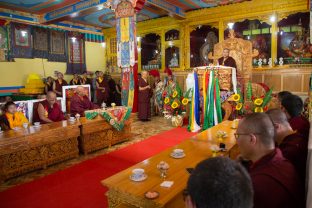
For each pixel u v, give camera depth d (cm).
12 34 936
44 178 391
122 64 786
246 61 721
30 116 568
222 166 85
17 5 869
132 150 523
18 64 967
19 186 365
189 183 86
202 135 400
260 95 664
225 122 506
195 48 994
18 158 404
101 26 1220
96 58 1248
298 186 145
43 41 1030
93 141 519
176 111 762
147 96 842
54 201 318
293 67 791
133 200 220
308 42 779
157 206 204
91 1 801
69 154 477
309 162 157
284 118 229
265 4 823
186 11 975
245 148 160
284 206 135
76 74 1084
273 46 829
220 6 903
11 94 956
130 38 754
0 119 493
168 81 898
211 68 671
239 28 896
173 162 289
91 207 302
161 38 1080
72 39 1135
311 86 400
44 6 881
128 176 254
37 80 972
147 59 1141
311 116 347
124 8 753
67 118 600
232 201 77
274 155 152
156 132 671
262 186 138
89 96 707
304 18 781
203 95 665
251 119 160
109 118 534
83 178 389
